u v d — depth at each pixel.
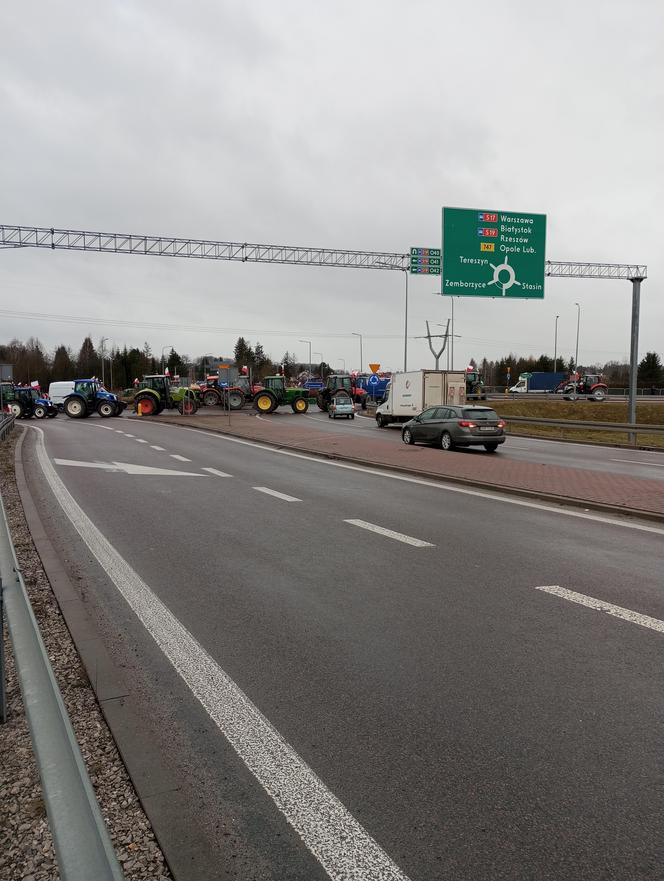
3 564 3.75
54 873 2.40
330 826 2.69
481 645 4.62
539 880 2.38
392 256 38.00
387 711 3.67
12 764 3.12
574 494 11.05
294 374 131.88
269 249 37.03
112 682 4.06
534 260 27.45
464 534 8.31
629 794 2.89
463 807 2.81
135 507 10.06
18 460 15.70
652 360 102.69
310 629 4.95
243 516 9.39
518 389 82.44
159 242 35.75
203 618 5.20
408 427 22.47
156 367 124.06
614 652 4.50
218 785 2.98
